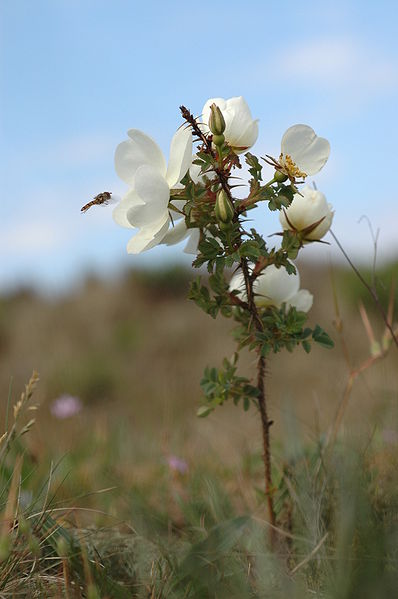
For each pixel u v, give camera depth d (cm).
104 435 66
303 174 34
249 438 66
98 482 52
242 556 37
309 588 34
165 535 43
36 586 33
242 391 38
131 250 34
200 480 50
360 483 38
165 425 70
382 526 35
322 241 36
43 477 49
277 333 37
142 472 57
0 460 37
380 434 51
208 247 34
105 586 33
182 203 35
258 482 52
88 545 39
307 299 39
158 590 35
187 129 33
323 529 38
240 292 37
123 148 34
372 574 32
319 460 44
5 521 32
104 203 39
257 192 34
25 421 66
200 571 34
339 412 53
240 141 34
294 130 34
